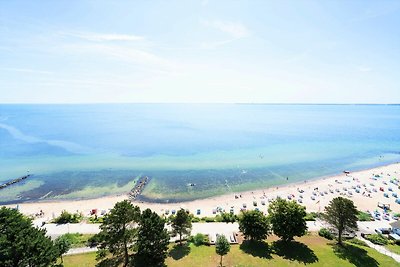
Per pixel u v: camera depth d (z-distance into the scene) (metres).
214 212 67.19
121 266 38.06
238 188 86.88
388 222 59.44
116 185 89.88
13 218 29.78
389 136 194.12
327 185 89.69
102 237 36.19
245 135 196.75
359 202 74.00
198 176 98.44
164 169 107.38
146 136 191.88
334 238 49.84
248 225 45.47
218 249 38.66
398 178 97.31
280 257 41.66
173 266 38.84
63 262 39.94
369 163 120.19
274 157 128.00
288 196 78.69
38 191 84.62
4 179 96.00
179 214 45.91
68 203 74.75
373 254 43.09
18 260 26.55
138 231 37.91
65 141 173.00
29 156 131.50
